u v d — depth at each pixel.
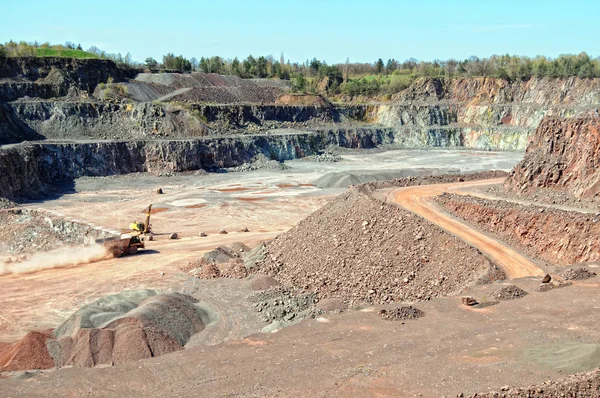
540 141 47.03
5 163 64.19
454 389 18.73
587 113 44.00
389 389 19.14
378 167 96.94
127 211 62.28
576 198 41.06
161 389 20.41
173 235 52.34
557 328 23.33
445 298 28.39
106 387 20.70
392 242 35.31
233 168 93.88
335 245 37.31
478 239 36.25
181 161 87.62
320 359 21.91
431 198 45.34
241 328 29.75
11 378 22.38
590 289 27.86
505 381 18.94
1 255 47.12
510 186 46.72
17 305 34.66
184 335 28.61
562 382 17.95
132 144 85.94
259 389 19.81
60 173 77.56
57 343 26.06
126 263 43.53
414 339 23.25
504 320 24.77
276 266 38.59
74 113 94.44
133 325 27.17
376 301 30.89
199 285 36.88
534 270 32.06
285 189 76.44
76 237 51.31
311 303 32.16
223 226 57.50
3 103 90.12
